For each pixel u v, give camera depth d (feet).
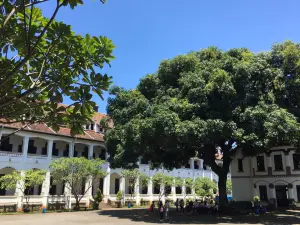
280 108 66.80
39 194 104.12
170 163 89.92
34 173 88.17
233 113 66.23
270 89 73.00
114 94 88.58
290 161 104.27
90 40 15.72
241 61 73.00
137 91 85.20
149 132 65.77
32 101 16.14
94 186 120.67
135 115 76.84
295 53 71.56
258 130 63.72
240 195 114.62
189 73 76.07
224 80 66.44
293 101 75.56
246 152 79.00
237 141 66.95
